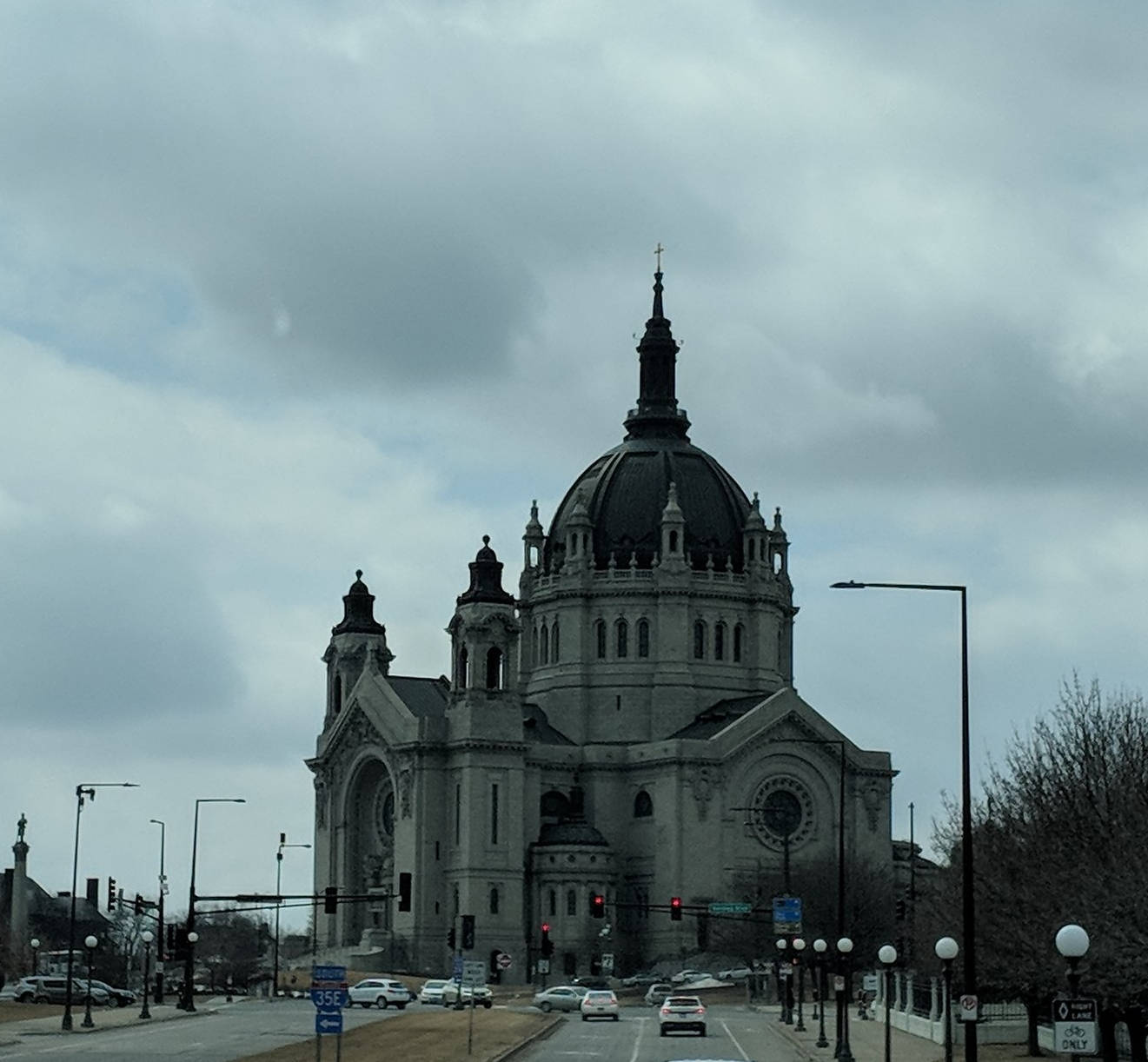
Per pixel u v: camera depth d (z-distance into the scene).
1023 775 123.75
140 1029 152.25
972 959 81.88
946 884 148.25
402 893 177.88
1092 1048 64.31
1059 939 65.19
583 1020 176.25
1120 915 93.75
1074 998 64.69
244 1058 118.00
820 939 142.88
